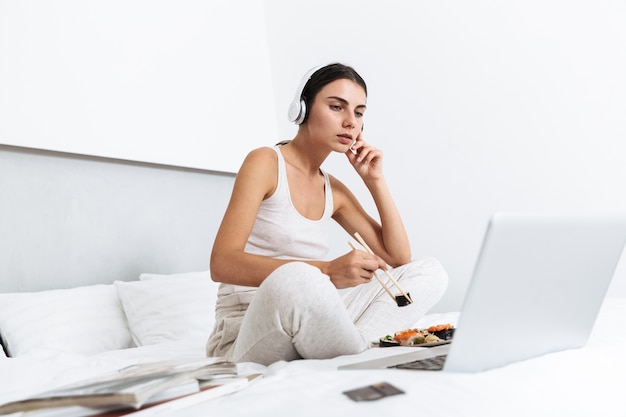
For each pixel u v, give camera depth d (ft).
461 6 9.27
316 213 5.28
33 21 6.98
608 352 3.14
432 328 4.17
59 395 2.28
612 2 8.16
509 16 8.91
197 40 9.52
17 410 2.31
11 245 6.73
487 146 9.12
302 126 5.15
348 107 4.94
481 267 2.44
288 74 11.05
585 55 8.37
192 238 9.13
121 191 8.05
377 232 5.80
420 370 2.65
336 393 2.29
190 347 5.97
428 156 9.60
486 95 9.12
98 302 6.89
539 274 2.67
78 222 7.45
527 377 2.60
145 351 5.75
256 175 4.68
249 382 2.74
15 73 6.73
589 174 8.38
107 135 7.77
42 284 7.00
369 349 3.93
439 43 9.48
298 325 3.48
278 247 4.91
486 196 9.14
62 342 6.15
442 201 9.48
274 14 11.05
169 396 2.42
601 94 8.27
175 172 8.95
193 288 7.55
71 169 7.43
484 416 2.11
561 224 2.65
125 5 8.25
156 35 8.73
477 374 2.59
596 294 3.06
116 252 7.89
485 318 2.56
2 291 6.62
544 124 8.69
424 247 9.64
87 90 7.57
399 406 2.10
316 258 5.11
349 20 10.28
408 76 9.77
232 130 10.08
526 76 8.81
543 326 2.89
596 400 2.46
